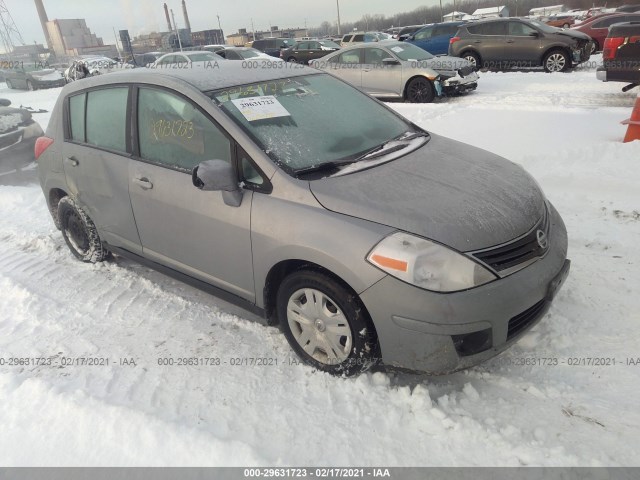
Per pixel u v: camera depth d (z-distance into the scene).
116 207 3.82
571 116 8.29
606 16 18.42
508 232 2.58
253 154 2.92
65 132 4.30
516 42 14.62
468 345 2.50
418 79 11.46
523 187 3.00
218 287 3.32
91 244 4.43
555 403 2.56
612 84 11.16
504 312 2.45
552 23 26.56
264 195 2.86
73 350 3.30
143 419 2.58
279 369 2.98
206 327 3.47
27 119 7.79
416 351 2.46
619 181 5.12
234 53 19.47
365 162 3.04
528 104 9.73
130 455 2.43
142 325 3.55
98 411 2.67
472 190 2.79
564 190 5.18
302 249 2.66
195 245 3.28
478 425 2.43
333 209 2.64
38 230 5.52
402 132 3.63
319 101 3.56
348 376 2.80
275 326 3.27
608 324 3.09
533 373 2.79
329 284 2.63
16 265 4.70
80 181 4.12
